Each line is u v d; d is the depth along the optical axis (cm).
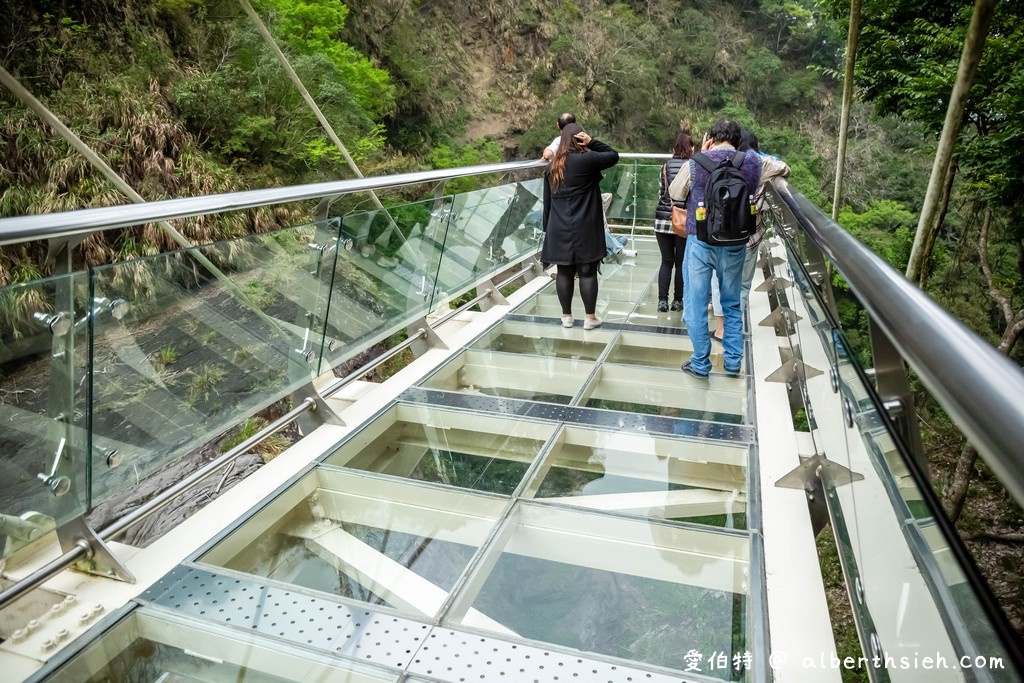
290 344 260
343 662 157
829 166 2275
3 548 168
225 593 183
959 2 939
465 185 1468
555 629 168
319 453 260
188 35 1053
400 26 1627
